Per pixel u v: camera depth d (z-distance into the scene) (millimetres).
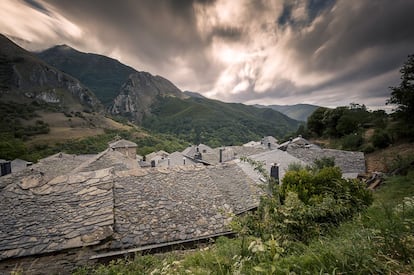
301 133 50062
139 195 6398
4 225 4715
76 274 4176
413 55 19406
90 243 4484
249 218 3484
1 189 5742
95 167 11938
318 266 1977
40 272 4312
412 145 18906
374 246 2168
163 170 7875
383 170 15477
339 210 4176
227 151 29797
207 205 6586
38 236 4555
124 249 4848
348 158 17641
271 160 16812
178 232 5504
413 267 1850
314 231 3482
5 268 4188
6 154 42500
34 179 6168
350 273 1823
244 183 10461
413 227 2486
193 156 36062
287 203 3613
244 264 2256
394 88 21000
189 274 2498
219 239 5000
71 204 5414
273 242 2098
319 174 7578
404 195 6793
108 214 5145
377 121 33906
